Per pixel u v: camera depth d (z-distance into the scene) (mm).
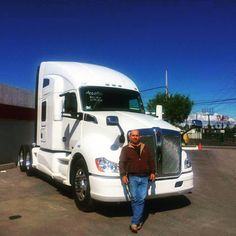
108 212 8273
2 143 15023
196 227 7375
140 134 7953
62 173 9820
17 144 15984
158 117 10172
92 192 7891
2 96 15391
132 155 7188
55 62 11406
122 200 7723
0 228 7078
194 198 9922
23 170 13617
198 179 13445
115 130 8227
